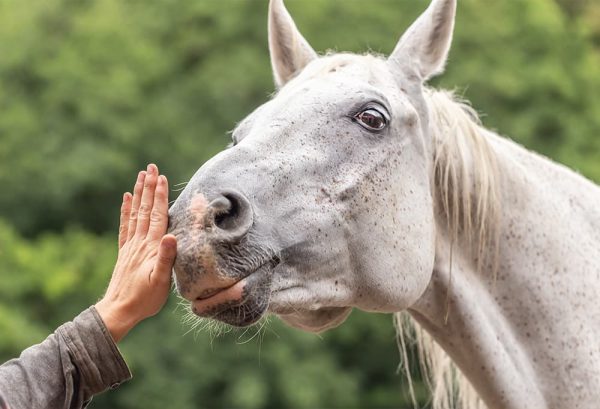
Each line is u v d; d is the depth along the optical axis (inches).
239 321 139.9
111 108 734.5
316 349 637.9
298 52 177.9
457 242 166.7
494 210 165.9
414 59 166.9
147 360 625.6
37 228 743.1
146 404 618.8
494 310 167.0
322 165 150.5
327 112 154.0
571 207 174.7
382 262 153.4
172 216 140.3
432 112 169.0
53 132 736.3
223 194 139.2
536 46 750.5
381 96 156.7
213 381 626.5
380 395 652.7
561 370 165.6
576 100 733.9
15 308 647.1
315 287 148.4
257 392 611.2
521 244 167.9
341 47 713.6
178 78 764.6
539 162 176.9
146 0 821.9
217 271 136.5
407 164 158.7
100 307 141.4
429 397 185.9
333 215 149.3
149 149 728.3
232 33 772.0
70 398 137.6
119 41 776.9
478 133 169.6
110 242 695.7
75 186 713.6
